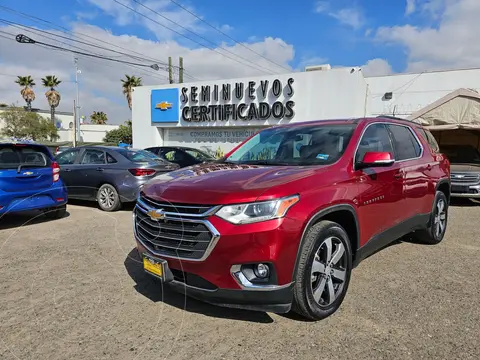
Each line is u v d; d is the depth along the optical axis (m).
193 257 2.69
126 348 2.64
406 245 5.29
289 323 2.98
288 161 3.74
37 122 40.84
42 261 4.43
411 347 2.64
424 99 21.36
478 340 2.73
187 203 2.74
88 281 3.83
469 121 10.86
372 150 3.90
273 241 2.57
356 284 3.79
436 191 5.04
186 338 2.77
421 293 3.56
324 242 2.95
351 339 2.74
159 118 21.25
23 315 3.12
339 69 16.17
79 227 6.16
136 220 3.33
